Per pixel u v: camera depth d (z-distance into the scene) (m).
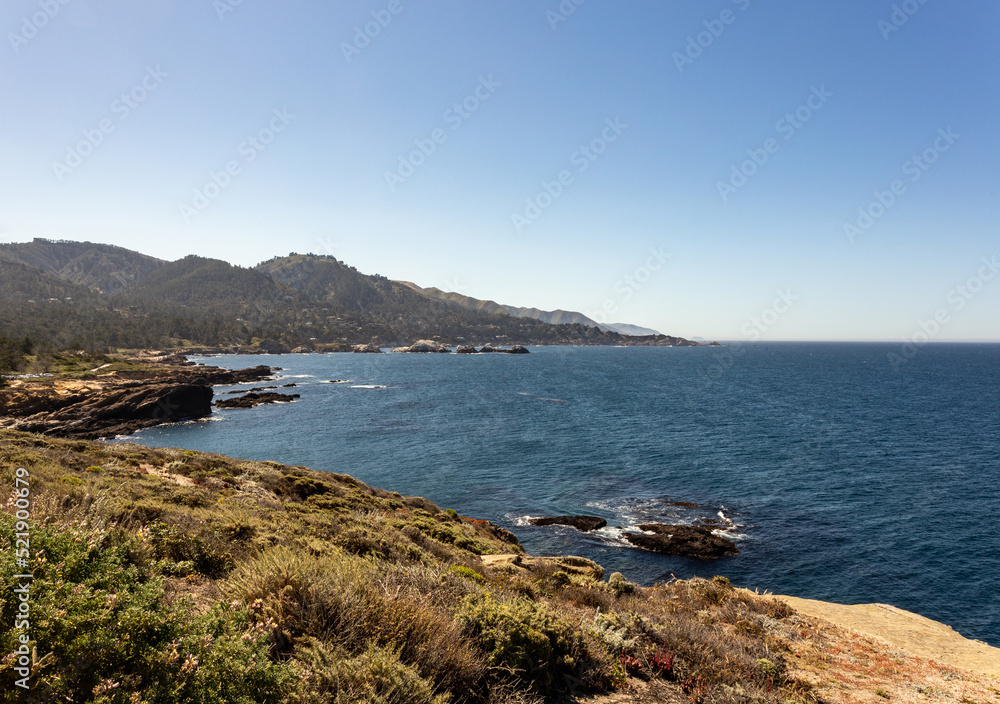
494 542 23.39
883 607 14.83
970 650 11.40
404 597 5.61
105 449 20.80
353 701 3.73
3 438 18.30
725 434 62.19
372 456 50.97
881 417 76.06
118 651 3.12
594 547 28.98
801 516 34.12
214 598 5.57
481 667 5.16
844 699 7.71
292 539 10.18
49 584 3.25
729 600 13.91
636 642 7.97
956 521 33.00
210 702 3.10
